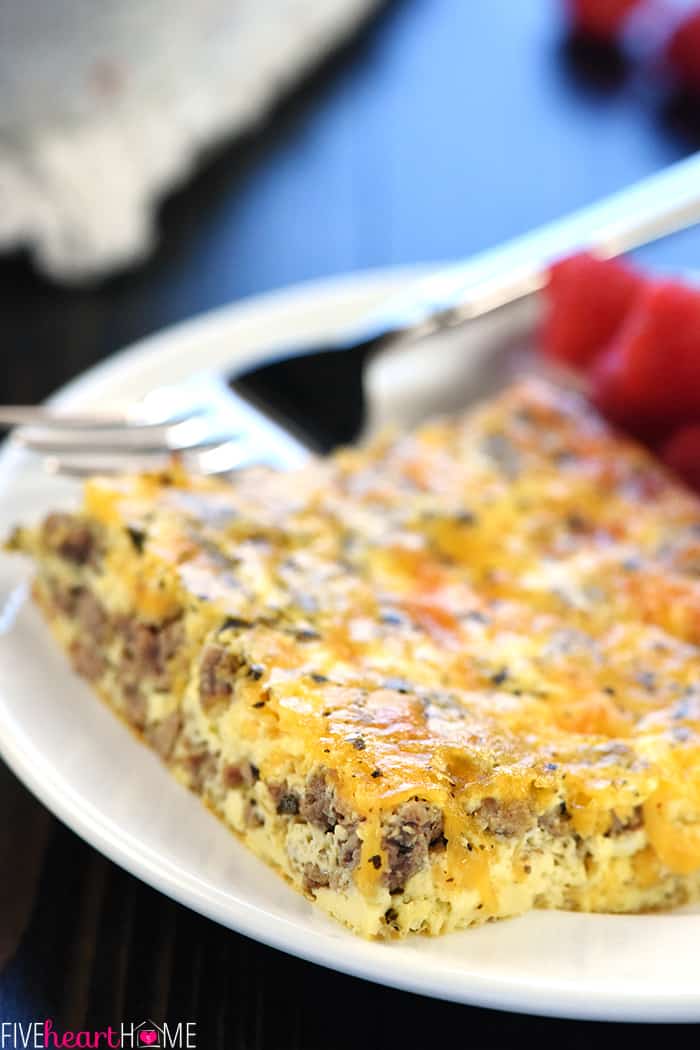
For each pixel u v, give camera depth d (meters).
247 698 0.34
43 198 0.51
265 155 0.55
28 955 0.35
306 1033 0.34
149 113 0.53
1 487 0.41
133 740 0.36
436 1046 0.34
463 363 0.46
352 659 0.35
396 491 0.40
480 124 0.56
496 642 0.37
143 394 0.44
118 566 0.37
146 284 0.51
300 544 0.38
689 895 0.35
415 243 0.52
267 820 0.34
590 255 0.44
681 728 0.35
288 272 0.51
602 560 0.39
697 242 0.52
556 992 0.32
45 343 0.49
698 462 0.43
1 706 0.36
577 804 0.34
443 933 0.33
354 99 0.57
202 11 0.56
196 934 0.35
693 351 0.43
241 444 0.41
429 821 0.33
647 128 0.56
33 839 0.36
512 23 0.60
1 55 0.53
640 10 0.58
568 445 0.41
